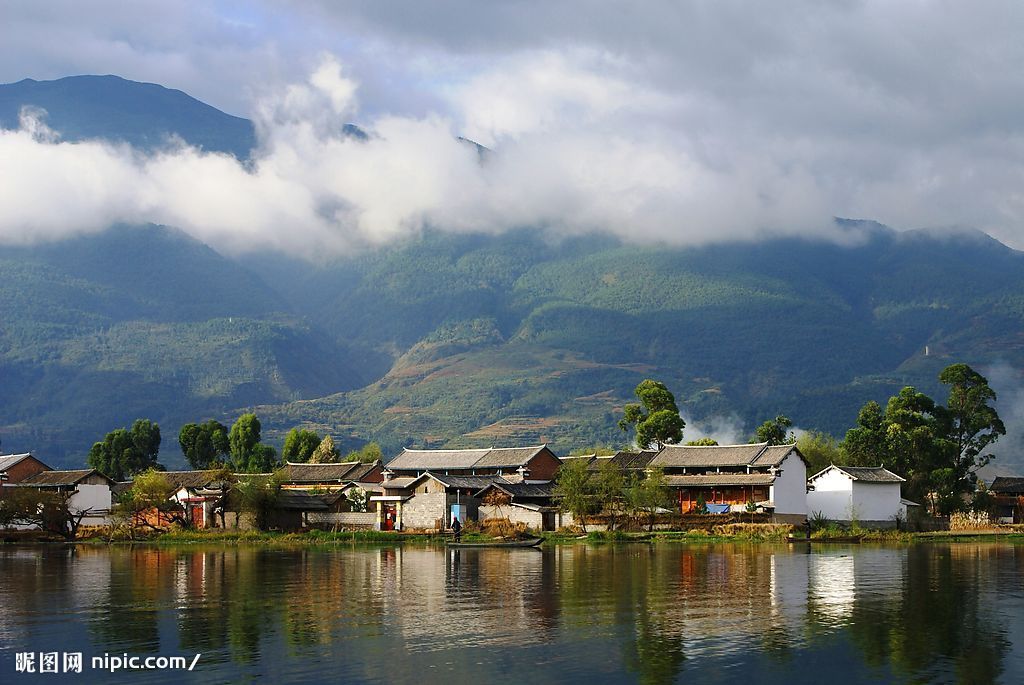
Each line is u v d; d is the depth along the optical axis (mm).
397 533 147875
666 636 58094
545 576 87562
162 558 110875
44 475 191500
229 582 83750
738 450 172125
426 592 76438
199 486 196125
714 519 157000
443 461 194875
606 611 66750
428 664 51312
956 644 56219
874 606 68938
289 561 105500
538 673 49656
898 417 198125
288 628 60781
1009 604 69875
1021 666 51219
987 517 188375
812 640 57094
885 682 48250
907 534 149750
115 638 58031
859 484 171875
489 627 60875
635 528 152875
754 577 86562
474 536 144375
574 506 153000
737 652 54094
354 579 85562
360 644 56031
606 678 48812
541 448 190000
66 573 92438
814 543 137750
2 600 73188
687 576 87312
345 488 178750
